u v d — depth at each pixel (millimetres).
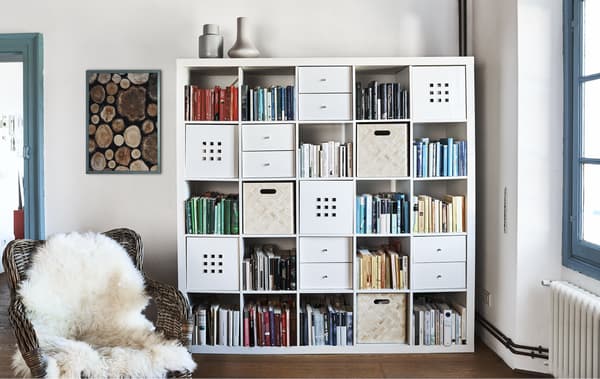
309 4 3643
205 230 3295
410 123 3270
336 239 3299
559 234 2883
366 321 3314
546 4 2873
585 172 2727
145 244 3713
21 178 5852
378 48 3648
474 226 3293
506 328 3104
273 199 3289
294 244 3699
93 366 2160
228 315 3297
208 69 3389
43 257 2604
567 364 2514
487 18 3346
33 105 3697
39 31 3680
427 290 3297
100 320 2625
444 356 3244
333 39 3648
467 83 3270
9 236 5727
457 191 3469
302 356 3260
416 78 3268
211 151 3287
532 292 2920
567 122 2803
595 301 2316
